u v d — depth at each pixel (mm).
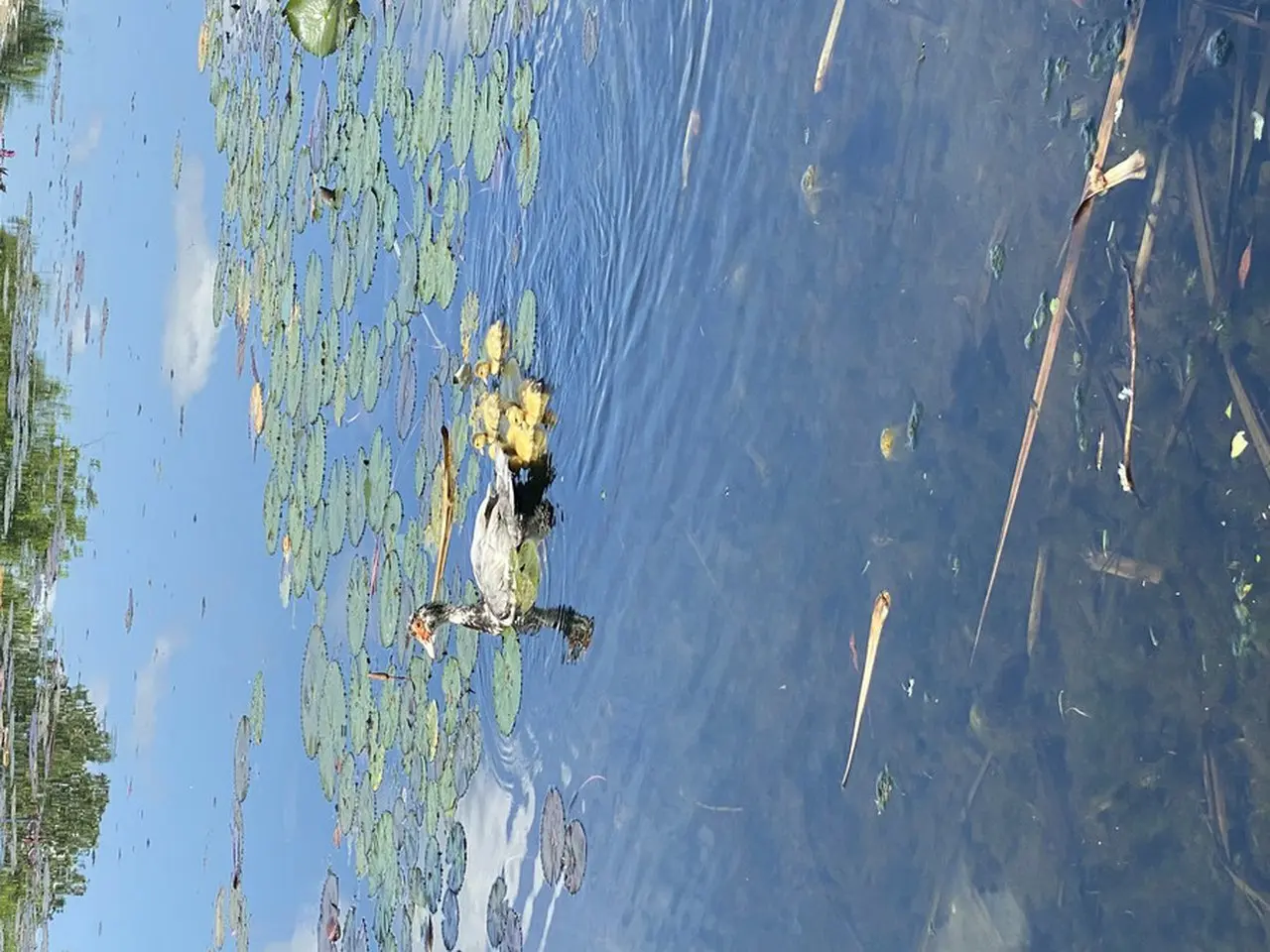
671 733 3631
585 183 4121
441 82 4820
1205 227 2512
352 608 5129
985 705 2830
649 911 3613
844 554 3230
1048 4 2871
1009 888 2744
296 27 5664
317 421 5535
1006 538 2838
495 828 4219
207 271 6801
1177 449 2523
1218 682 2404
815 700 3266
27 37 9391
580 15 4141
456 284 4660
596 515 3986
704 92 3760
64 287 8648
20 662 8289
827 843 3184
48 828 7617
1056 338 2768
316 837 5254
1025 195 2887
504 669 4262
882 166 3236
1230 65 2496
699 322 3729
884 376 3186
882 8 3262
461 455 4527
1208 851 2385
